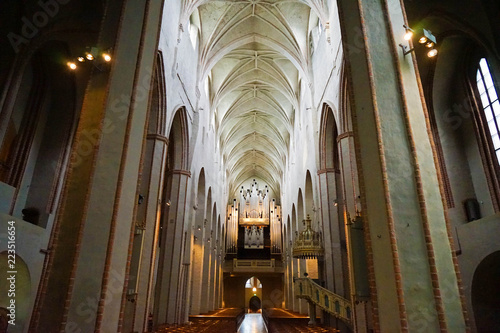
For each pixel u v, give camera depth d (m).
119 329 6.47
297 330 13.30
